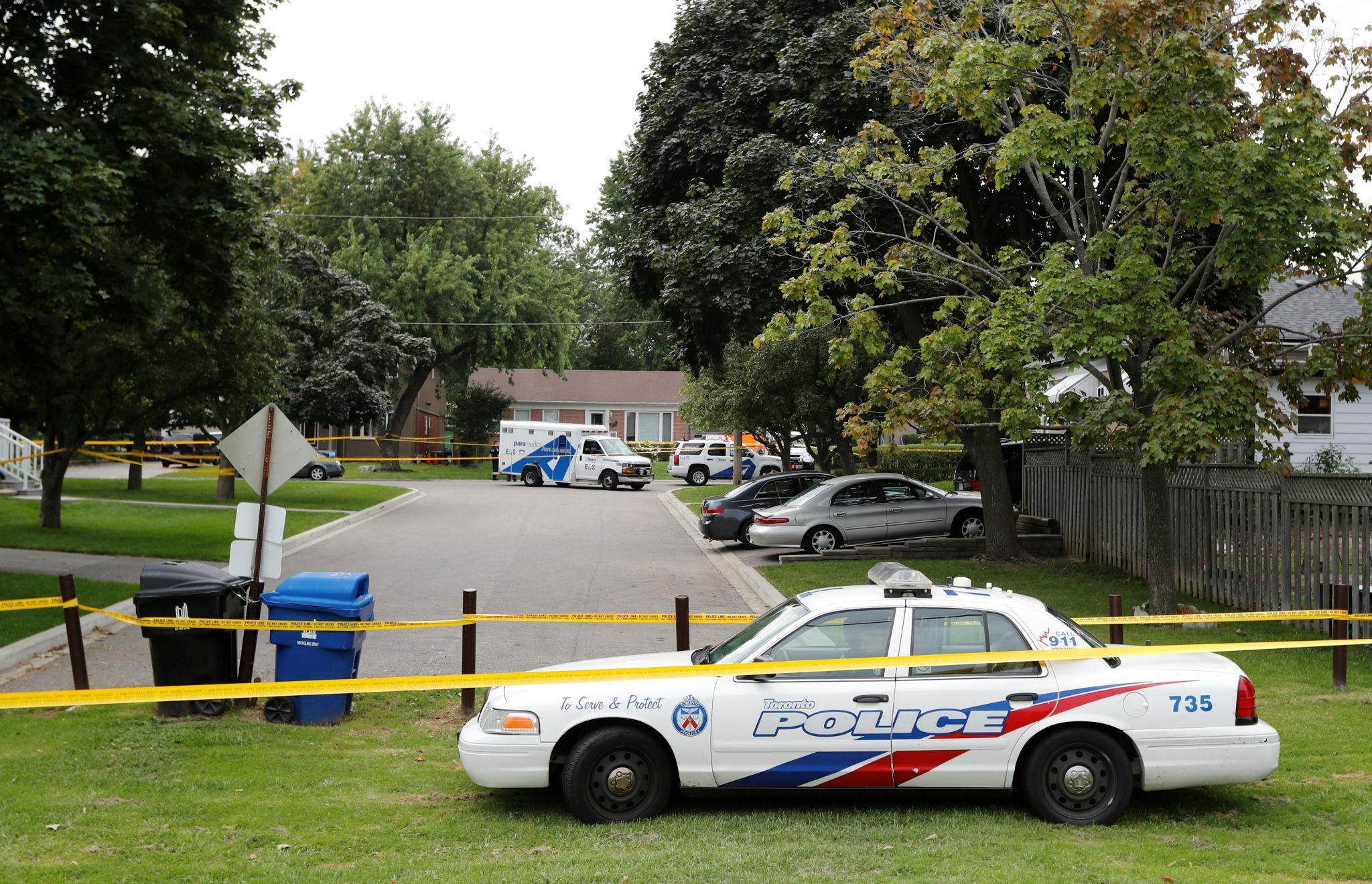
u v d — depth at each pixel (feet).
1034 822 21.89
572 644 41.98
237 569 31.58
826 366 85.97
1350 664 35.94
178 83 48.39
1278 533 41.75
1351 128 38.78
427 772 25.80
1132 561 55.47
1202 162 37.06
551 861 19.25
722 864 18.98
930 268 49.62
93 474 142.10
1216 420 36.47
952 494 69.56
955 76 40.57
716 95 63.31
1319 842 20.53
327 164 173.58
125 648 39.60
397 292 167.94
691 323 63.57
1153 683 21.99
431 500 116.47
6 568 55.01
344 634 30.07
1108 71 39.06
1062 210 58.34
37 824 21.12
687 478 151.64
